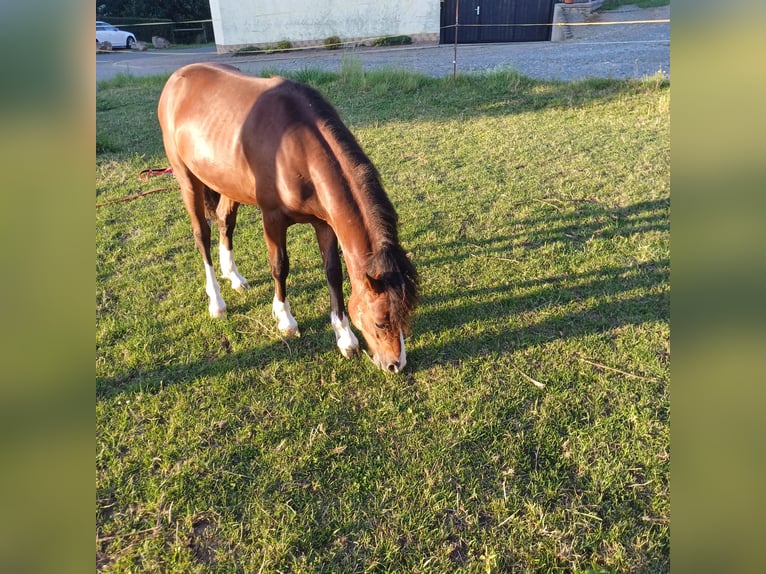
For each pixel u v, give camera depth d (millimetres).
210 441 2719
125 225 5211
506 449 2576
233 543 2217
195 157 3350
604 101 8312
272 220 3166
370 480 2463
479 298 3764
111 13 28219
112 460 2607
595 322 3441
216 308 3689
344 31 17188
